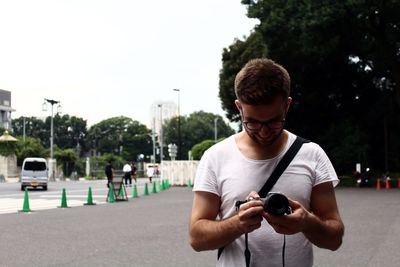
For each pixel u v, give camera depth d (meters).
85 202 21.00
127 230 11.77
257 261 2.56
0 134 73.12
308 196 2.60
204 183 2.65
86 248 9.20
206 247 2.54
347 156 34.38
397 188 30.11
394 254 8.40
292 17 29.02
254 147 2.63
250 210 2.30
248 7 31.84
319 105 36.88
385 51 32.97
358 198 21.56
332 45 30.89
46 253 8.68
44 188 32.31
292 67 34.50
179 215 15.38
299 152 2.62
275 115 2.44
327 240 2.52
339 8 27.92
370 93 38.00
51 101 51.84
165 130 103.88
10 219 14.20
